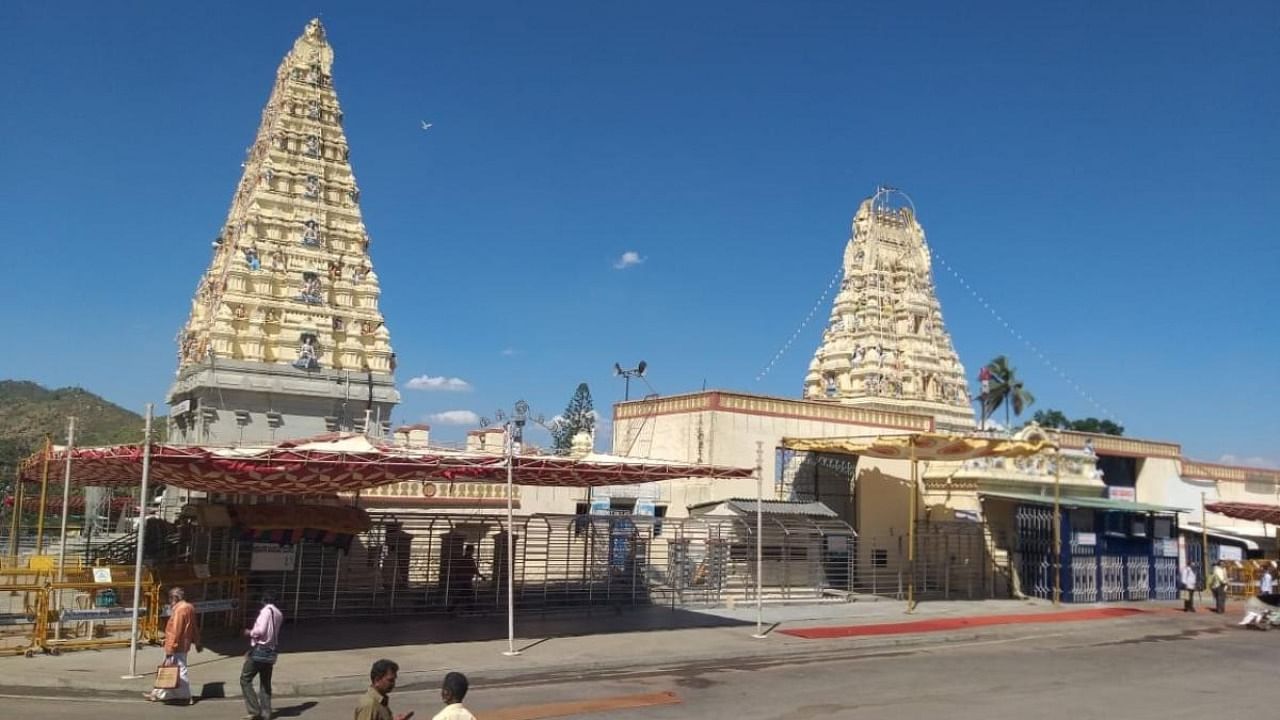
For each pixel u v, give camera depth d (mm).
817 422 37188
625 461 25406
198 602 20797
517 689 17734
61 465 21703
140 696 16312
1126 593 38812
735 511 32312
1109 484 50062
